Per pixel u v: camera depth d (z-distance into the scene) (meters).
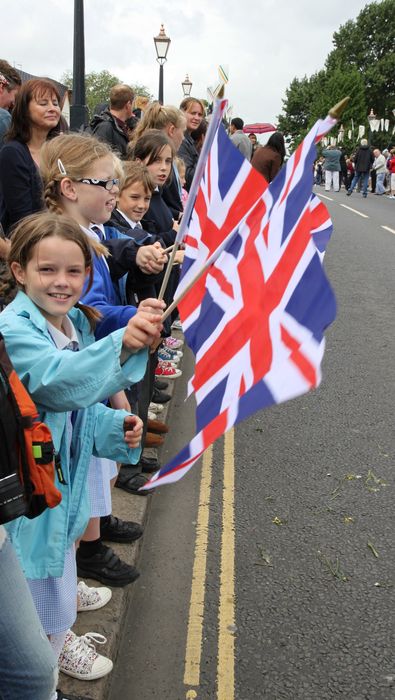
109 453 2.09
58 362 1.63
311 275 1.27
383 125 35.84
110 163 2.45
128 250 2.68
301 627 2.59
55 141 2.47
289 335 1.24
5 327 1.74
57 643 1.98
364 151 21.69
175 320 6.21
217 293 1.65
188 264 2.02
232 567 2.96
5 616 1.44
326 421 4.54
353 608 2.71
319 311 1.20
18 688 1.50
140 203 3.26
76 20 7.30
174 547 3.11
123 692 2.29
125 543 2.96
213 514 3.38
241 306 1.52
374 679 2.35
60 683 2.17
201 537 3.19
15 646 1.46
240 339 1.46
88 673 2.18
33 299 1.83
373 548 3.11
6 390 1.43
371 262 9.95
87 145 2.42
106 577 2.63
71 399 1.62
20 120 3.41
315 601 2.74
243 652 2.46
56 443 1.80
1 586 1.44
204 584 2.85
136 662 2.42
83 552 2.65
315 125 1.47
